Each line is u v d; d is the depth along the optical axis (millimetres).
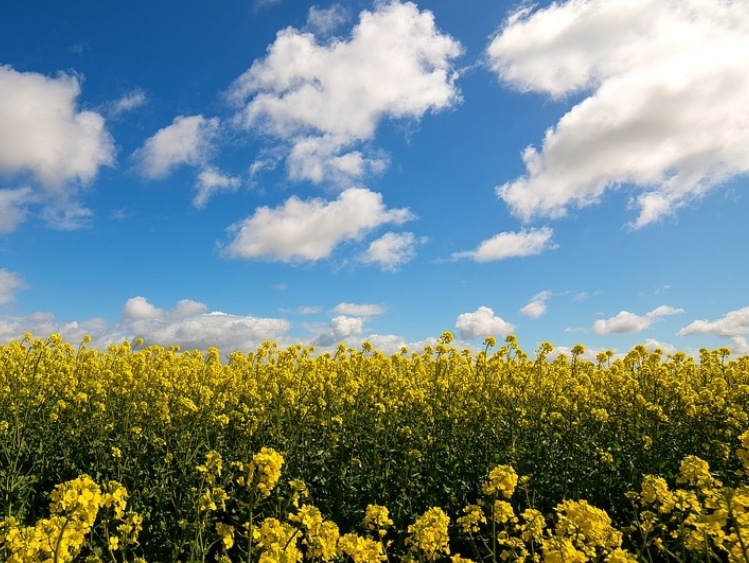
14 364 10984
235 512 6695
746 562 3752
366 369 13938
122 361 13453
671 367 14383
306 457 8312
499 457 8156
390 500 7227
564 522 4328
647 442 8148
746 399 10070
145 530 6129
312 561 5168
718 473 7027
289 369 13211
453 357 12875
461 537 5980
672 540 5574
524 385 11609
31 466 7484
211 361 12695
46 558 3732
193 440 8578
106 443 8398
